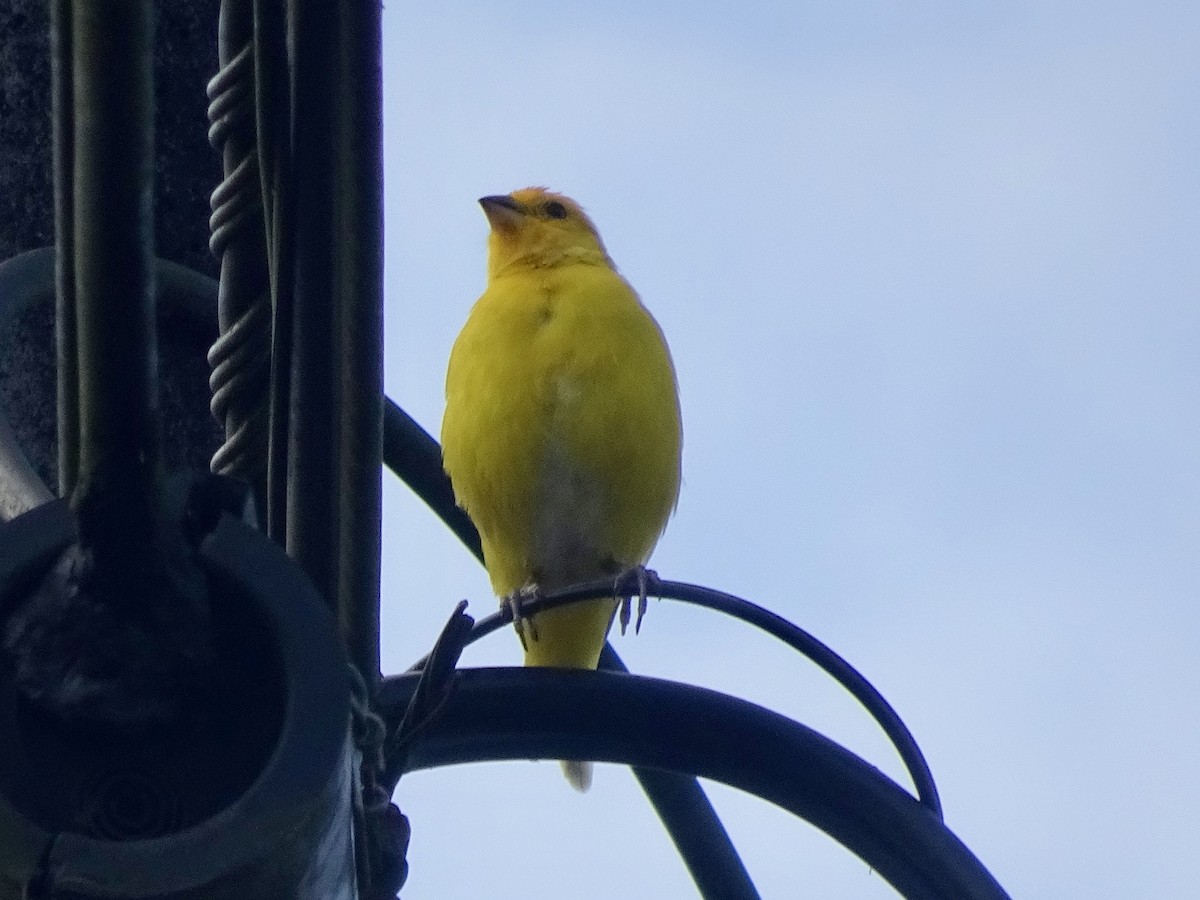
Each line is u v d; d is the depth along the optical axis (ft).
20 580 13.35
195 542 13.57
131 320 13.17
